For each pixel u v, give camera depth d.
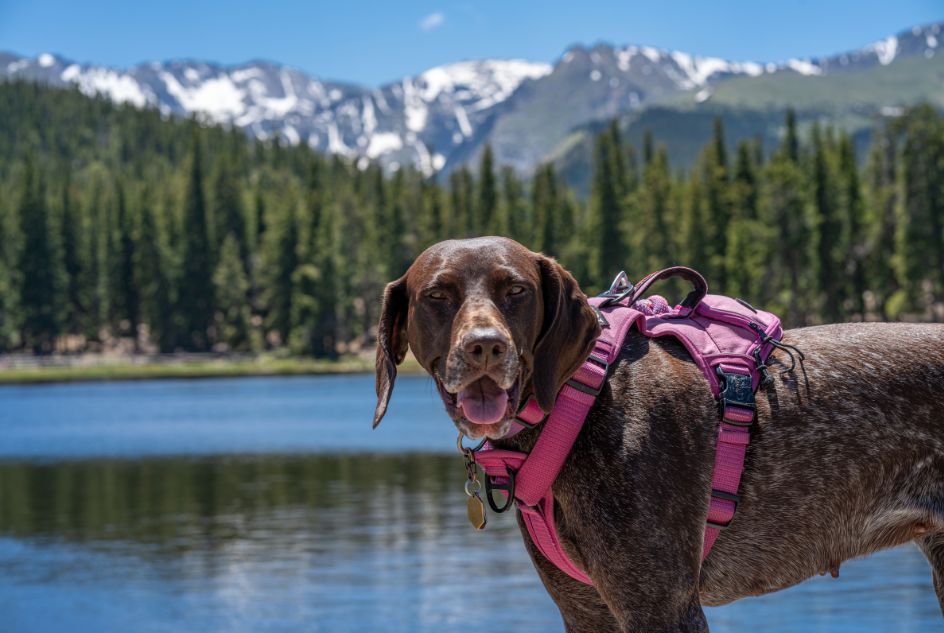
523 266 3.04
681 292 92.81
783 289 83.56
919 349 3.37
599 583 3.14
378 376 3.21
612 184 97.75
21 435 40.81
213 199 131.62
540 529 3.23
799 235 80.25
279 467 25.98
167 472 25.88
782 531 3.26
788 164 84.06
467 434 2.94
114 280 121.75
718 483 3.19
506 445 3.24
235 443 34.62
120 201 122.94
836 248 80.25
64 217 123.44
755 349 3.33
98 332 124.12
